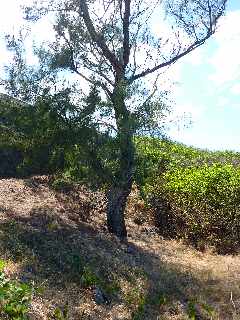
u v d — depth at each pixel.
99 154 14.54
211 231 18.53
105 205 18.41
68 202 17.47
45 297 9.89
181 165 25.14
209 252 17.16
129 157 14.60
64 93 14.53
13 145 15.55
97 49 15.48
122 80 14.30
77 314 9.85
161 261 14.52
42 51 14.92
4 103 14.91
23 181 18.47
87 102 14.39
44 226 14.05
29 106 14.71
